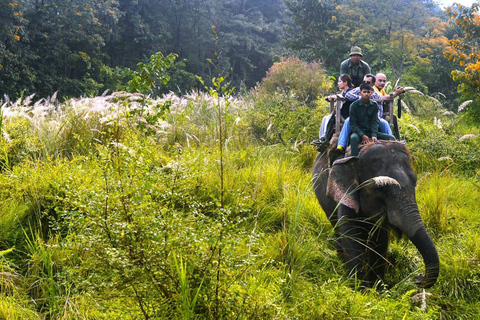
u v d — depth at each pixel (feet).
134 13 140.56
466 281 18.02
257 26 191.42
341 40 119.55
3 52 89.92
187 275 12.33
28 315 13.97
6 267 16.11
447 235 21.90
